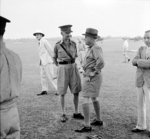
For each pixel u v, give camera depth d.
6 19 2.16
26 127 4.29
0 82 2.01
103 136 3.80
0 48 2.11
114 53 25.27
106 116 4.79
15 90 2.20
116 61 16.61
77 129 4.05
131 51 26.05
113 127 4.18
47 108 5.49
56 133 3.99
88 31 3.88
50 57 6.81
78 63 15.59
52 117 4.84
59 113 5.10
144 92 3.79
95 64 3.93
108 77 9.66
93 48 3.89
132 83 8.29
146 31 3.76
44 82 6.95
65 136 3.86
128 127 4.18
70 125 4.36
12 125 2.19
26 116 4.92
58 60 4.66
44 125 4.38
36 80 9.46
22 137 3.84
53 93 7.07
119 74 10.45
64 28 4.45
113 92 6.93
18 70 2.30
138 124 3.94
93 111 5.17
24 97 6.59
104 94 6.69
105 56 21.42
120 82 8.51
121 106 5.49
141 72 3.75
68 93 7.01
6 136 2.16
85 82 3.98
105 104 5.67
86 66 4.00
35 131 4.09
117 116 4.78
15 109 2.26
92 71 3.94
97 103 4.16
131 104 5.65
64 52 4.52
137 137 3.73
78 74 4.68
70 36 4.52
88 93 3.95
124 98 6.23
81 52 10.07
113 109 5.26
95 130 4.06
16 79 2.25
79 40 10.05
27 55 26.50
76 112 4.78
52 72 6.89
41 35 6.78
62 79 4.55
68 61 4.55
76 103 4.73
